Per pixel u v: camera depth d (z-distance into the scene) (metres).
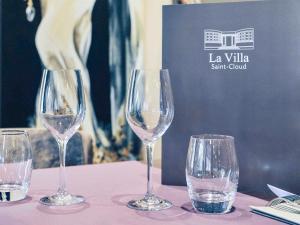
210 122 0.81
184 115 0.83
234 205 0.70
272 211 0.63
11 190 0.71
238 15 0.77
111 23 2.22
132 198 0.74
